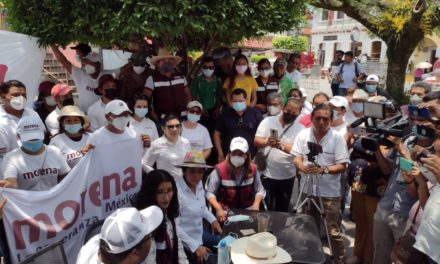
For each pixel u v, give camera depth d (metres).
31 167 3.18
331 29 35.44
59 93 4.51
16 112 3.73
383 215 3.38
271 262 2.81
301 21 4.63
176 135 4.19
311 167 3.71
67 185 3.22
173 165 4.16
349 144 4.45
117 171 3.54
